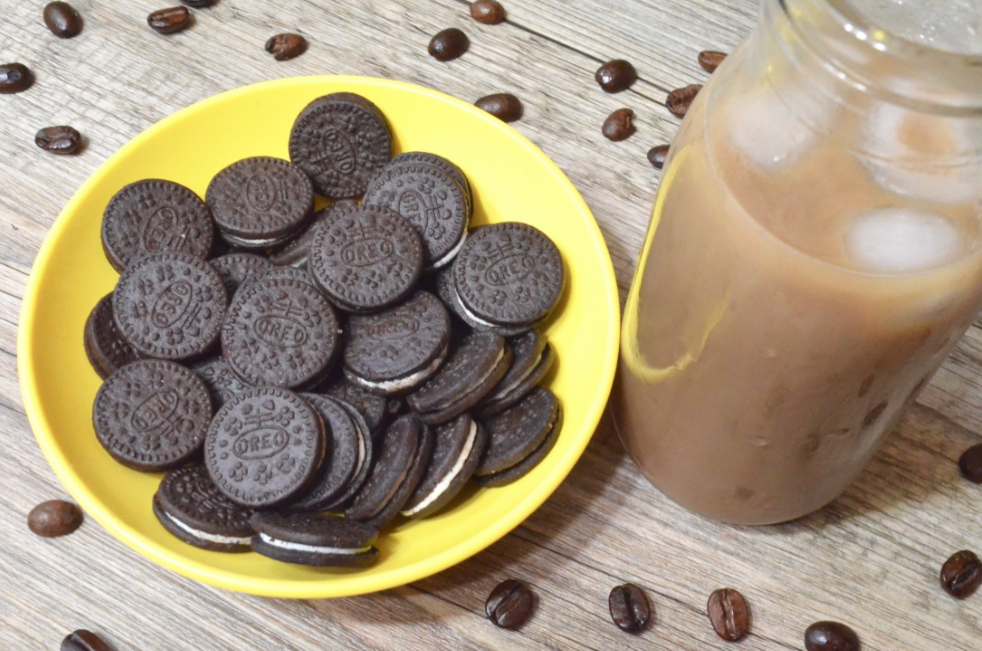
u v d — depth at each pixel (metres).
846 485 0.39
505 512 0.37
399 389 0.39
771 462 0.37
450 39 0.46
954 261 0.32
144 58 0.46
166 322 0.40
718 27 0.47
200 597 0.39
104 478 0.38
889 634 0.39
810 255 0.32
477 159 0.42
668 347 0.36
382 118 0.42
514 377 0.39
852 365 0.33
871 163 0.31
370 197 0.41
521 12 0.47
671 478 0.39
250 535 0.38
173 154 0.42
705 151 0.33
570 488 0.41
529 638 0.39
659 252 0.35
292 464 0.38
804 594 0.40
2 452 0.41
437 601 0.39
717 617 0.39
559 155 0.45
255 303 0.40
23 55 0.46
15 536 0.40
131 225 0.40
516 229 0.41
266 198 0.41
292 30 0.47
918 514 0.41
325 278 0.40
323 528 0.37
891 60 0.30
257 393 0.38
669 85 0.46
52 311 0.39
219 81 0.46
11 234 0.43
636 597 0.39
